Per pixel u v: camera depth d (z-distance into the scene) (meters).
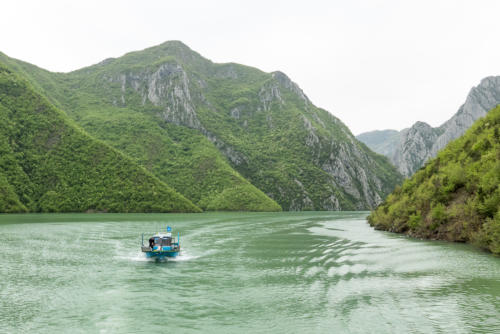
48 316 18.28
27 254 37.62
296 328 16.47
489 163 46.88
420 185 65.19
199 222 95.31
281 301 20.75
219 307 19.75
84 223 81.75
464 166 53.66
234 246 46.72
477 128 63.19
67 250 41.03
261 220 111.06
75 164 158.12
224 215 145.75
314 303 20.28
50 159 155.38
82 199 144.62
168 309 19.44
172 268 31.25
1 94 173.62
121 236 56.31
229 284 25.09
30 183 141.25
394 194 83.38
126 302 20.77
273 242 51.00
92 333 16.06
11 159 144.25
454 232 47.94
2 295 22.05
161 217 117.62
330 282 25.41
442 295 21.67
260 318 17.89
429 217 54.12
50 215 117.44
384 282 25.23
